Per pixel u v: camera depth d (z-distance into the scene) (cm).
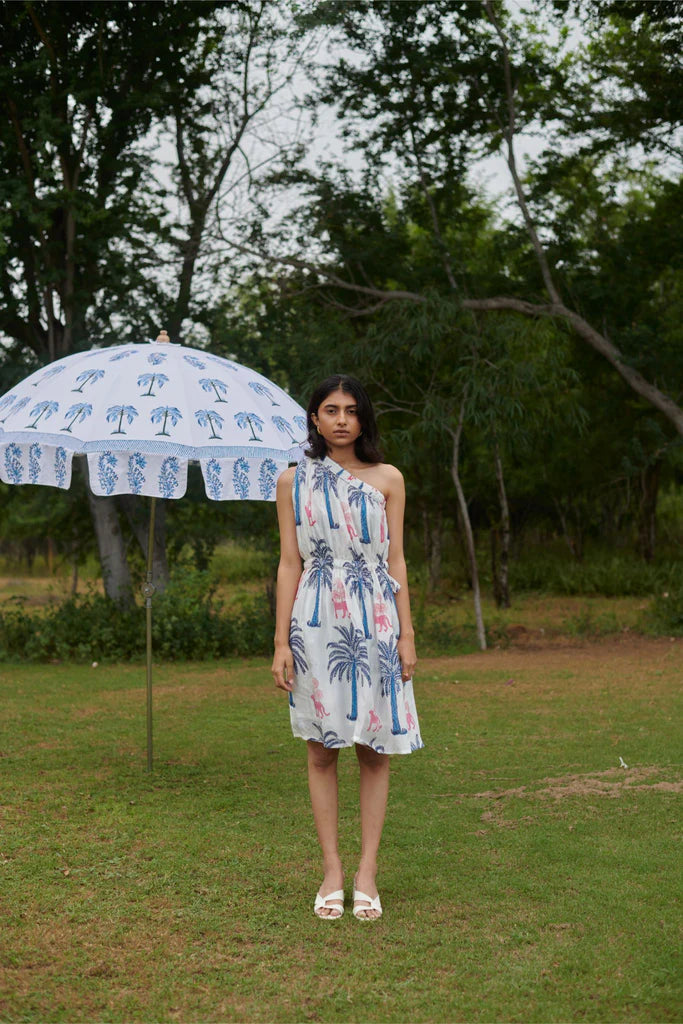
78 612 1185
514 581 2350
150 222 1291
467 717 738
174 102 1323
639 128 1397
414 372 1305
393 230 1524
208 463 468
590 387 1902
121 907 363
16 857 418
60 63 1248
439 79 1342
